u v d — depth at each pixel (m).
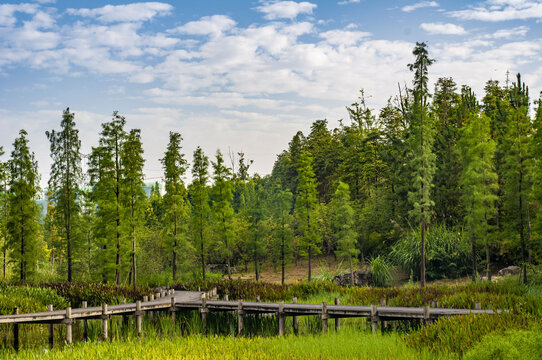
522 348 14.78
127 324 32.03
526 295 28.45
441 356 17.22
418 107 45.06
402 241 53.94
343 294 37.81
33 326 30.23
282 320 27.30
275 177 107.19
